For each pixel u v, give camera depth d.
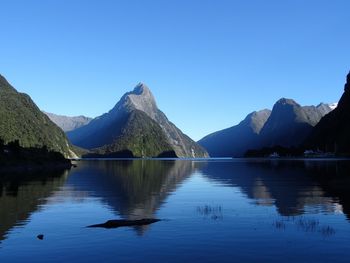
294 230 29.12
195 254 23.17
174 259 22.30
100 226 30.86
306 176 90.50
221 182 75.81
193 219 33.78
